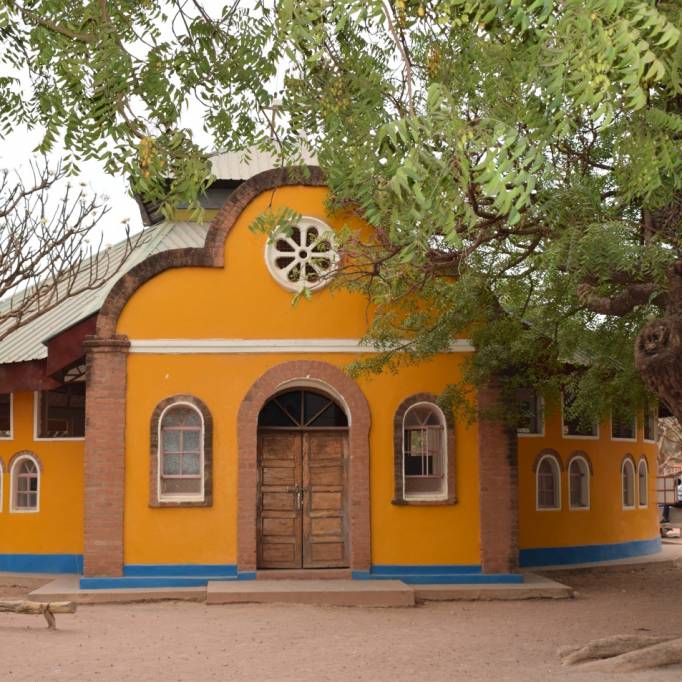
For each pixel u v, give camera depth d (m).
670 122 10.14
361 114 10.51
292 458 20.47
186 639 14.87
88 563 19.25
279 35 9.27
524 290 18.19
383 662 13.21
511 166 7.81
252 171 27.06
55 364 21.36
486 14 7.82
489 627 16.09
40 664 12.95
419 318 18.84
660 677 12.15
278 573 19.55
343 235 16.41
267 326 20.03
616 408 18.94
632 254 12.06
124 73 9.13
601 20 7.41
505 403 19.75
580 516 25.52
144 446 19.64
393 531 19.81
